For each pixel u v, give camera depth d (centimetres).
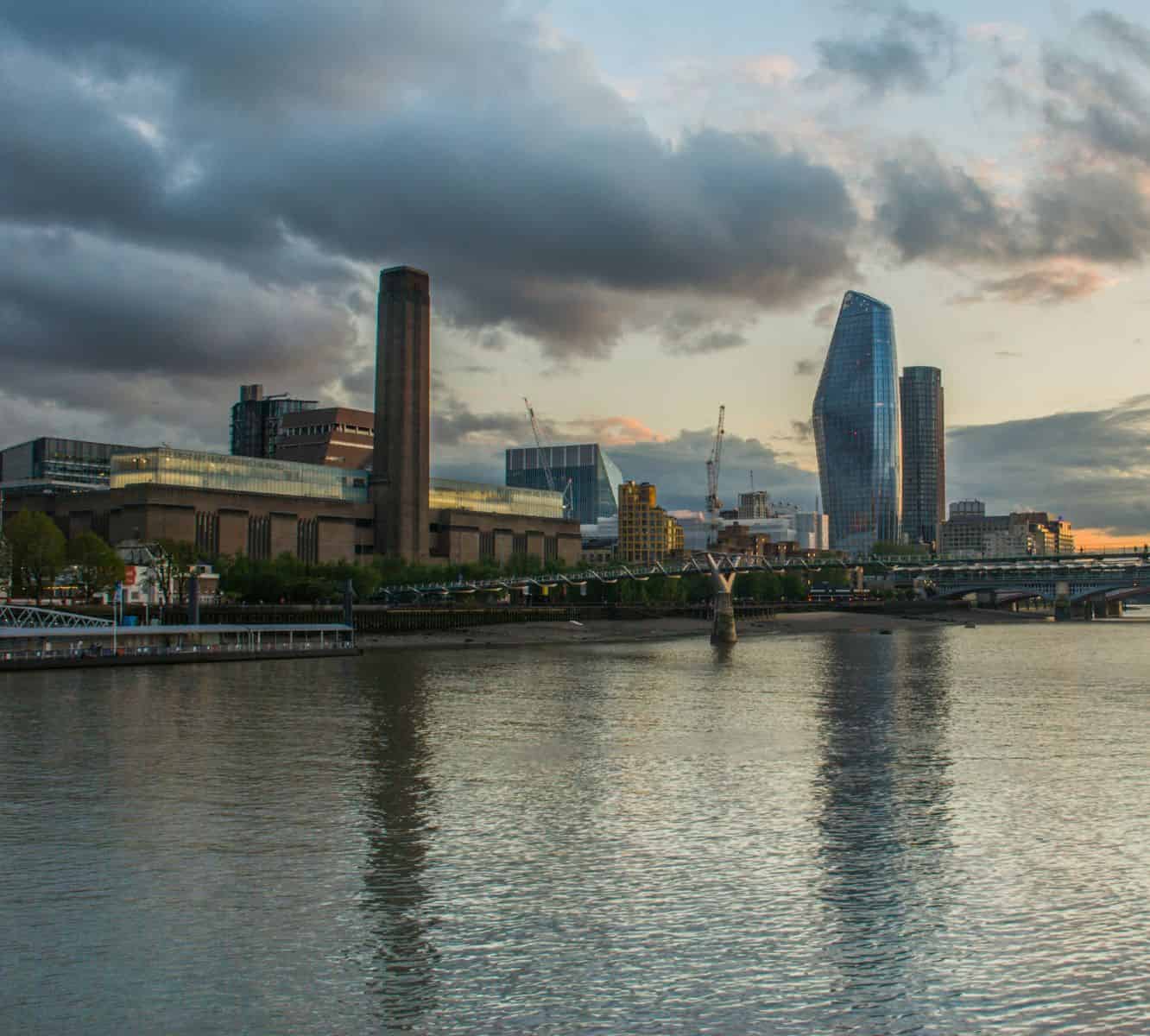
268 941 4944
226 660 19088
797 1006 4344
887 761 9019
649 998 4403
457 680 15850
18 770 8606
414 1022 4206
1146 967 4684
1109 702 13162
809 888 5634
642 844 6412
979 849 6325
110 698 13312
